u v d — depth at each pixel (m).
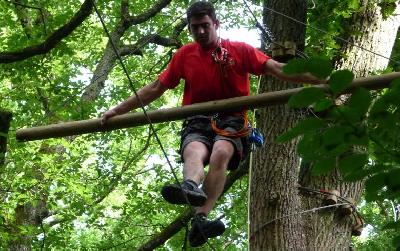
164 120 5.10
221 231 4.92
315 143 3.09
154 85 5.29
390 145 3.09
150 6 14.21
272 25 7.25
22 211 11.69
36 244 11.76
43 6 11.00
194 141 5.04
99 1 12.73
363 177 3.22
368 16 8.50
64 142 10.95
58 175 10.65
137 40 13.62
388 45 8.50
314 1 8.73
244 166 9.81
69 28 8.90
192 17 4.99
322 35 8.29
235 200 12.30
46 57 10.95
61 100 10.99
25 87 11.16
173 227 10.55
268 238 6.89
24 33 10.85
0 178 10.24
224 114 5.07
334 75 2.86
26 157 10.34
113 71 14.71
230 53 5.05
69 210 11.73
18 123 11.12
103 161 13.61
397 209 3.74
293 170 7.05
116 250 13.02
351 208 7.60
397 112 2.97
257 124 7.19
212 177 4.91
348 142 3.05
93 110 11.11
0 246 10.20
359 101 2.92
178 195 4.72
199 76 5.10
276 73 4.96
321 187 7.65
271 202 6.94
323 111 3.02
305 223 7.52
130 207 12.95
